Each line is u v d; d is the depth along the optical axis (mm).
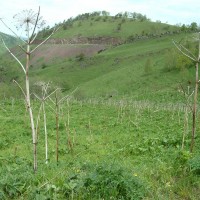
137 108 34812
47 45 195375
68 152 14273
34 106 32750
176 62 102125
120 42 197750
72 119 26641
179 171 8586
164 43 155000
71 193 6785
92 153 14180
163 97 72125
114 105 39469
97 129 22391
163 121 25203
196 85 10266
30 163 10852
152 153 12578
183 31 167375
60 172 7844
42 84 11445
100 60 152625
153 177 8414
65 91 82812
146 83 103750
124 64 139500
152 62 121250
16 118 26109
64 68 154625
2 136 19312
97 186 6891
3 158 11414
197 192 7492
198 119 22719
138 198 6680
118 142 16766
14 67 101438
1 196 6516
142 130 20781
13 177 7258
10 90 59688
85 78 137500
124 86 108438
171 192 7336
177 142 14211
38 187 6852
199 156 9133
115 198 6633
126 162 10852
